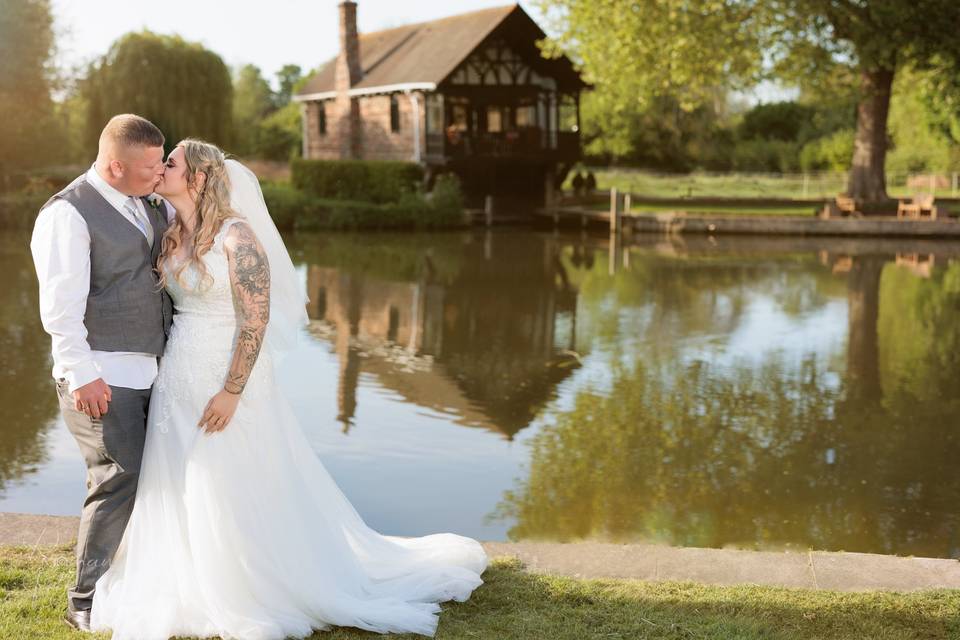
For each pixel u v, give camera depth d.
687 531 5.94
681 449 7.62
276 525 3.28
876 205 26.09
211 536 3.19
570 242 24.20
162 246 3.26
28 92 30.73
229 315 3.28
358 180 30.94
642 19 23.38
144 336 3.25
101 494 3.29
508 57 30.77
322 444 7.65
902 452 7.57
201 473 3.20
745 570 4.00
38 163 31.78
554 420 8.45
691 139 45.34
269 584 3.25
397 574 3.61
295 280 3.50
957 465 7.26
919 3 23.42
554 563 4.05
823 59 24.80
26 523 4.36
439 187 28.77
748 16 23.88
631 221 27.25
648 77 25.25
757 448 7.68
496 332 12.48
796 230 25.53
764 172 43.31
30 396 8.77
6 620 3.26
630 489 6.72
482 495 6.55
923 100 31.64
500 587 3.71
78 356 3.09
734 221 25.98
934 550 5.68
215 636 3.21
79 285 3.11
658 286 16.58
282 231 26.69
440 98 30.61
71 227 3.10
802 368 10.41
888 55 23.39
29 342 11.20
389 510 6.24
